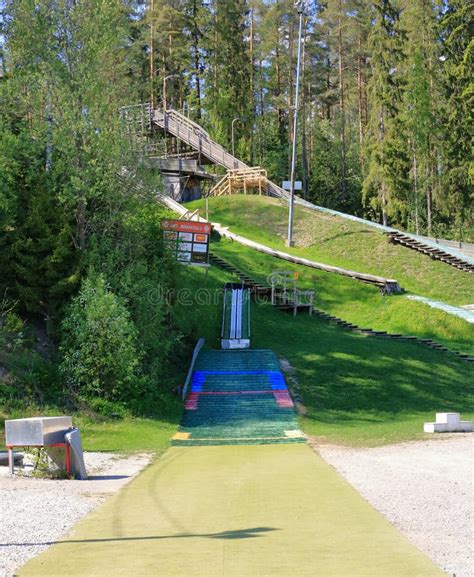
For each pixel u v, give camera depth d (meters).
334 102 86.94
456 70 60.03
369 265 49.47
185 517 9.78
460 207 61.56
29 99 27.91
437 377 32.06
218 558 7.45
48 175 28.05
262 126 87.12
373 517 9.49
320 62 83.44
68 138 27.33
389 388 29.86
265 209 58.94
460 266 48.62
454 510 10.01
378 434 21.58
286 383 29.61
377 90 61.84
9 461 14.72
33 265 26.95
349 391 29.09
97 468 15.84
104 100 28.30
